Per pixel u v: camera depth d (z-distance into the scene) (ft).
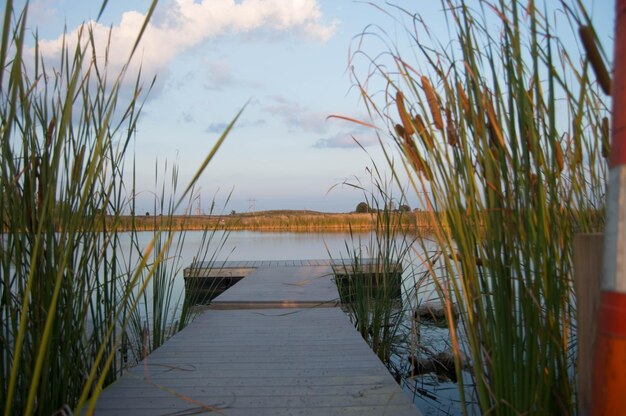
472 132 4.50
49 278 5.44
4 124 4.82
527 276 4.24
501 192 4.33
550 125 4.02
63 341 5.87
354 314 14.48
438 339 13.71
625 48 2.41
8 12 3.08
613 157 2.50
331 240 48.08
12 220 5.18
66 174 5.70
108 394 7.20
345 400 7.09
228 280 22.95
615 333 2.45
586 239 3.39
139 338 11.16
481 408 4.99
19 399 5.57
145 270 12.84
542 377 4.26
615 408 2.45
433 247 12.92
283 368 8.60
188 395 7.25
